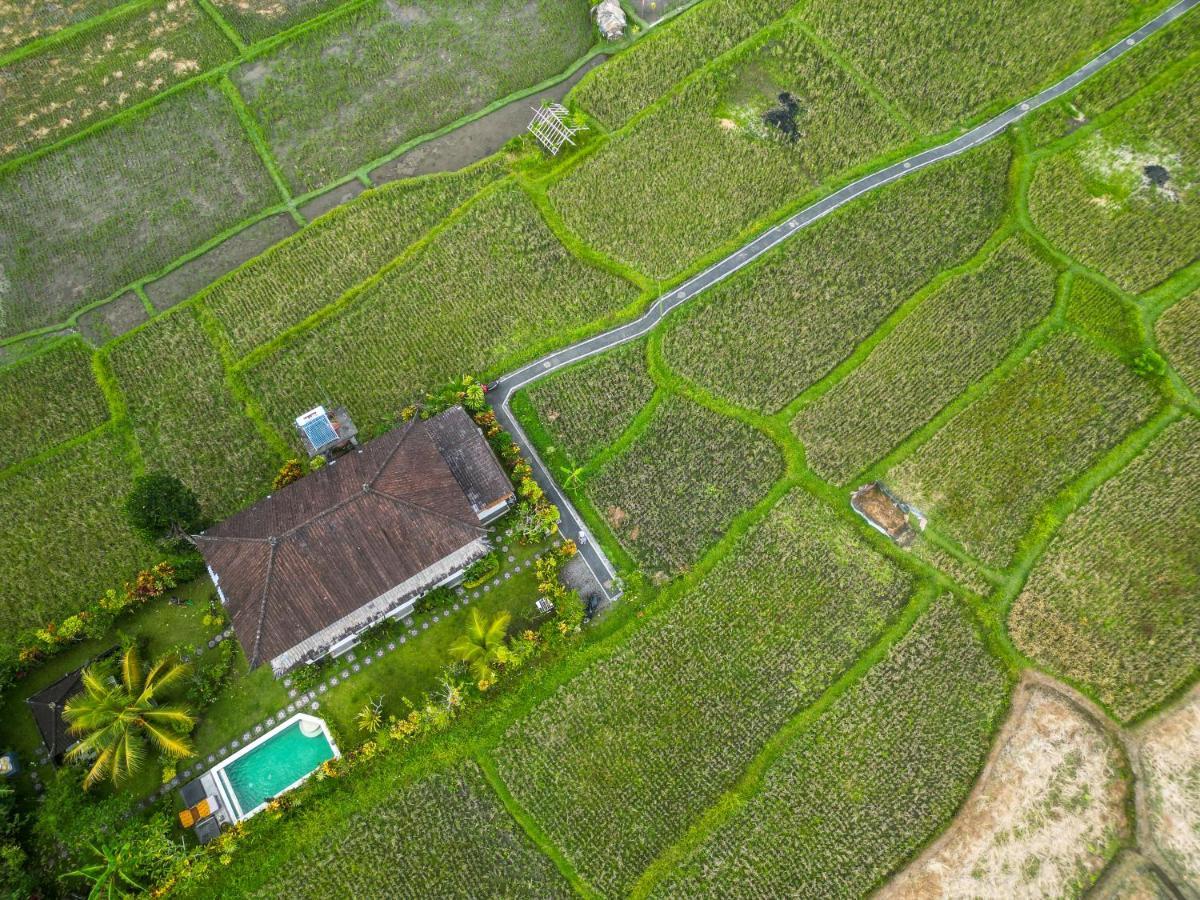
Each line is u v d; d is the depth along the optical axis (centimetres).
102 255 5491
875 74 5775
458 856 4153
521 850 4162
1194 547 4500
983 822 4128
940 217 5331
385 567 4100
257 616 3925
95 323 5309
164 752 4262
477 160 5712
